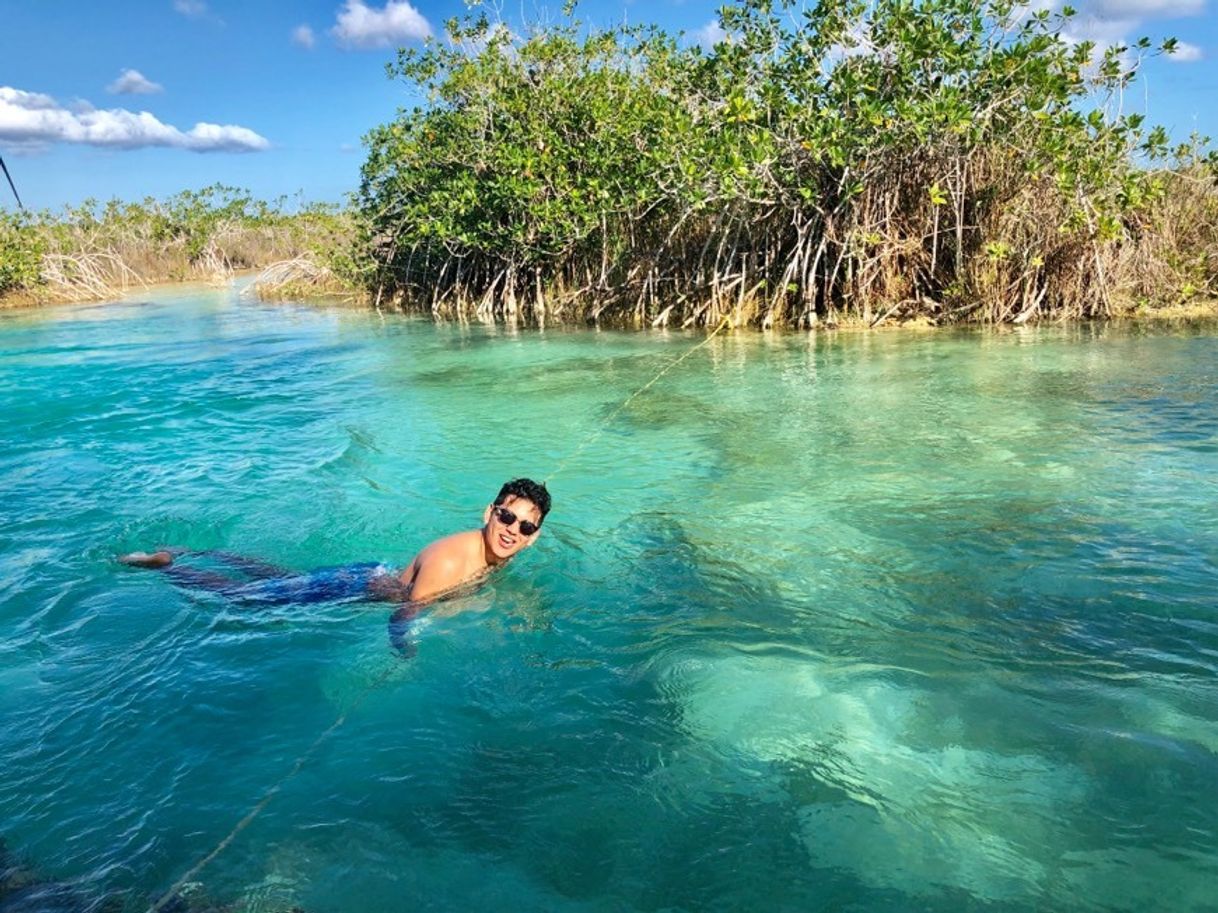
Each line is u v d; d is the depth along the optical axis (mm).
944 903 2383
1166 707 3268
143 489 6809
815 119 13820
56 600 4699
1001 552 4828
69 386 11852
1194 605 4086
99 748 3299
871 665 3682
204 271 45375
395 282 25750
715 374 10898
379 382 11555
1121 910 2330
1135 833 2609
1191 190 15180
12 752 3283
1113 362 10172
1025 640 3838
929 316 14547
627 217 17812
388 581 4734
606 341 14875
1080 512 5363
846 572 4676
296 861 2658
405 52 20734
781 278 15531
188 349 16062
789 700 3434
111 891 2562
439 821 2812
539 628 4125
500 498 4484
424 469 7129
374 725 3377
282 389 11227
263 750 3248
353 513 6137
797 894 2439
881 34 13469
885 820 2719
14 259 30953
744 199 14602
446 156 20312
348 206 28109
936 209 14289
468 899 2486
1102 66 13117
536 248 19406
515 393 10297
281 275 30656
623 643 3963
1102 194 13641
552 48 19125
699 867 2564
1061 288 14242
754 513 5676
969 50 12867
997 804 2770
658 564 4887
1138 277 14305
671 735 3225
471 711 3445
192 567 5113
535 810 2848
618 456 7211
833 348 12523
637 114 16484
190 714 3516
